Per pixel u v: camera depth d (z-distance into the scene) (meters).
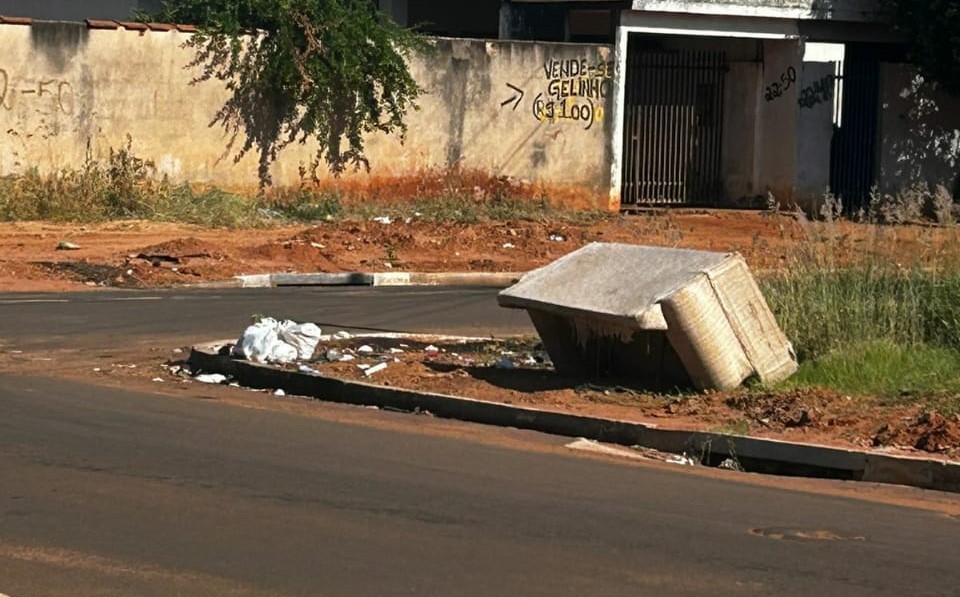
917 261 17.72
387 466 11.65
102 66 31.48
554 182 36.56
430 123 35.06
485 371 15.99
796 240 21.58
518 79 35.91
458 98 35.31
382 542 9.29
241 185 33.16
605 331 15.32
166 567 8.61
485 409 14.00
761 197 39.72
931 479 11.77
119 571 8.52
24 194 30.06
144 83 31.91
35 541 9.08
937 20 37.25
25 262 24.83
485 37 44.38
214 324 19.61
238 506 10.11
